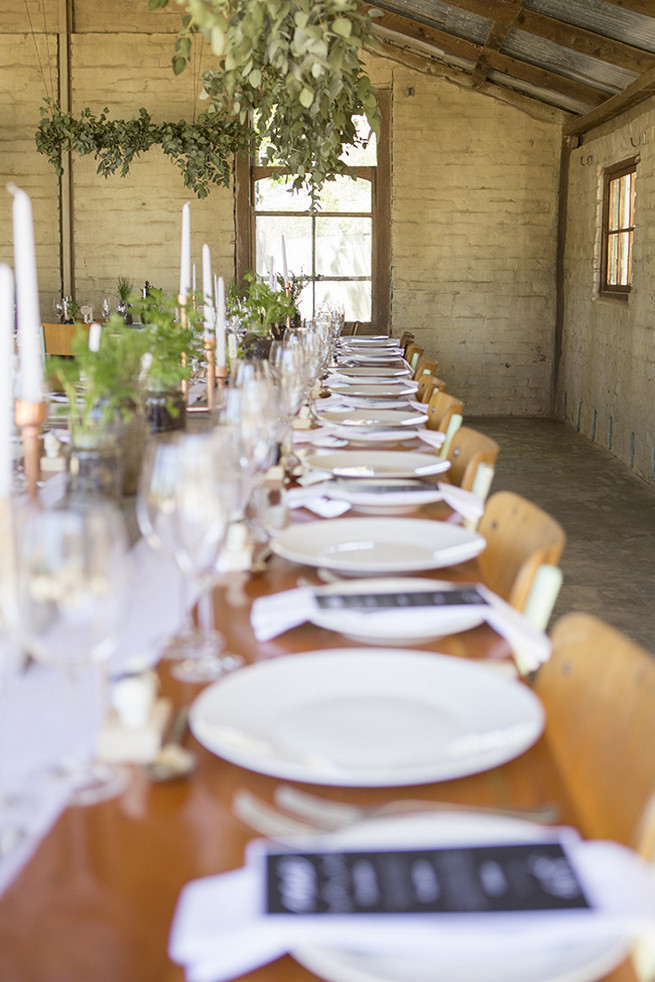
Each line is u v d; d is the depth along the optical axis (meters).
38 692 1.07
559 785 0.87
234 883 0.66
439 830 0.74
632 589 4.40
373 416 3.26
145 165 8.86
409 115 8.91
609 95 7.33
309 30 3.51
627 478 6.71
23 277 1.70
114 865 0.74
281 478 2.16
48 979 0.62
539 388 9.37
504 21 6.14
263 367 2.33
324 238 9.12
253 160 8.96
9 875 0.73
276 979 0.63
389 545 1.63
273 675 1.03
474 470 2.53
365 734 0.92
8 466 1.25
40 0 8.59
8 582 0.86
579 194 8.48
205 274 3.46
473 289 9.20
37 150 8.23
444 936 0.60
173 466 1.08
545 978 0.60
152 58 8.69
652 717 0.95
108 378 1.92
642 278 6.64
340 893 0.64
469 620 1.22
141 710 0.90
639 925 0.60
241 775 0.88
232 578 1.52
